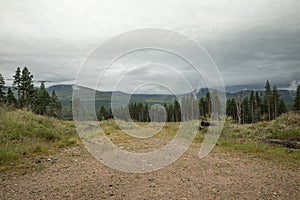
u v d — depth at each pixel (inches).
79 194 145.6
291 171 205.9
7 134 292.8
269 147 320.5
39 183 163.8
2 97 1163.9
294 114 538.0
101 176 181.6
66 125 442.9
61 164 213.6
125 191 152.6
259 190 156.9
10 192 147.3
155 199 140.9
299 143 339.9
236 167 215.6
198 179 178.9
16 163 210.8
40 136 323.6
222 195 147.9
